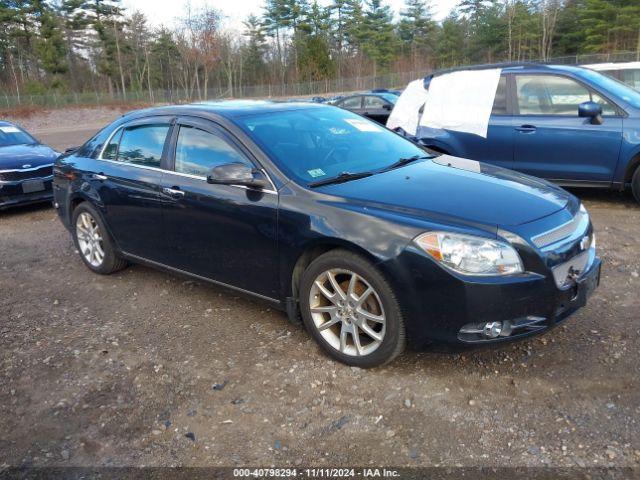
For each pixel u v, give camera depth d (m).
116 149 5.11
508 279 3.05
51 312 4.76
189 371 3.67
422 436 2.90
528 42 65.25
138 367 3.76
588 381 3.28
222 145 4.16
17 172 8.36
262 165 3.89
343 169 4.03
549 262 3.14
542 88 6.99
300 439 2.95
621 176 6.64
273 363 3.69
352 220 3.38
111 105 48.91
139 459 2.87
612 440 2.79
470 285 3.05
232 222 3.98
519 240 3.11
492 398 3.18
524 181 3.92
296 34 78.06
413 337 3.28
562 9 62.59
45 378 3.68
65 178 5.59
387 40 77.19
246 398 3.33
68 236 7.18
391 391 3.30
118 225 5.04
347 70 69.38
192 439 3.00
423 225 3.19
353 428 3.00
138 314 4.61
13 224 8.09
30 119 42.44
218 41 67.69
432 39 79.12
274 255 3.79
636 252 5.34
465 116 7.39
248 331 4.18
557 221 3.36
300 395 3.32
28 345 4.16
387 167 4.16
